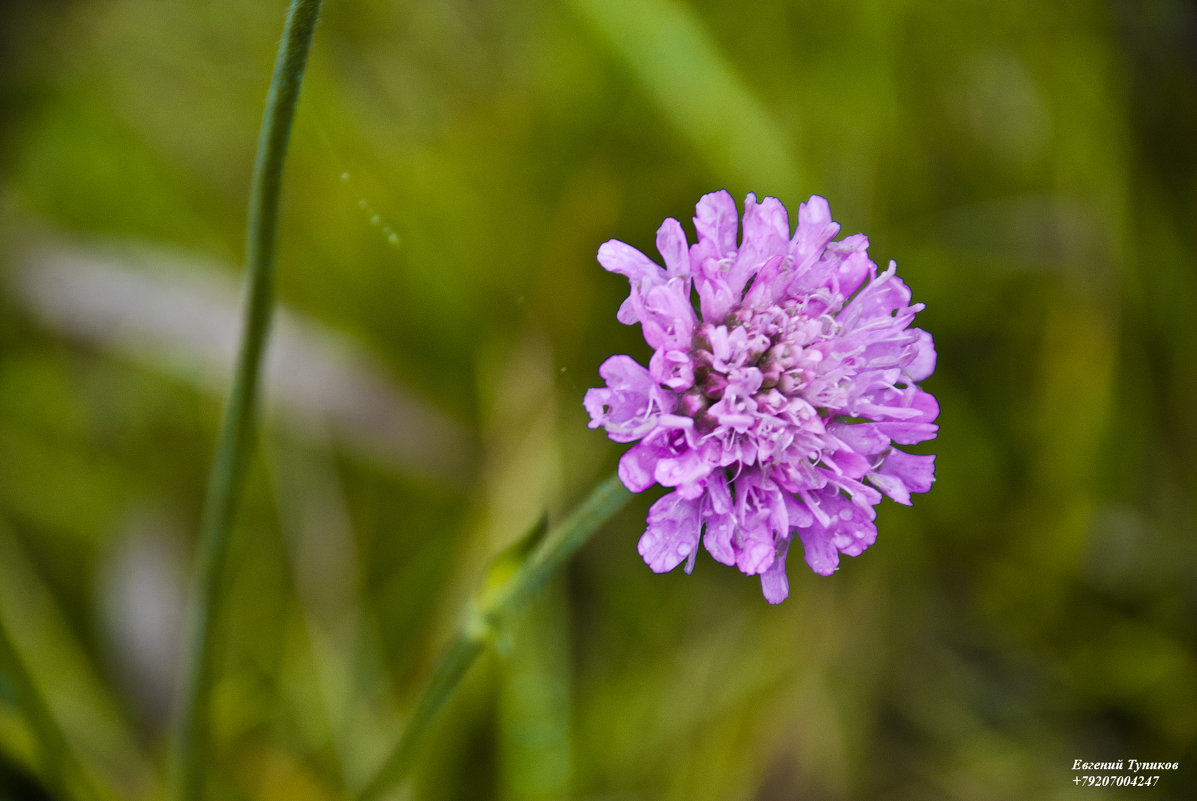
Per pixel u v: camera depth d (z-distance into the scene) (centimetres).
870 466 28
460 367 34
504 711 32
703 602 34
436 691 29
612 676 34
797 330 28
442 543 34
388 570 34
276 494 34
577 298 34
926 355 28
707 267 28
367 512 34
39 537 33
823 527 28
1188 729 34
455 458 34
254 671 33
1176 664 34
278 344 33
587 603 34
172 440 34
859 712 33
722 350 27
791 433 28
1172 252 36
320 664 33
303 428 34
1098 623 34
